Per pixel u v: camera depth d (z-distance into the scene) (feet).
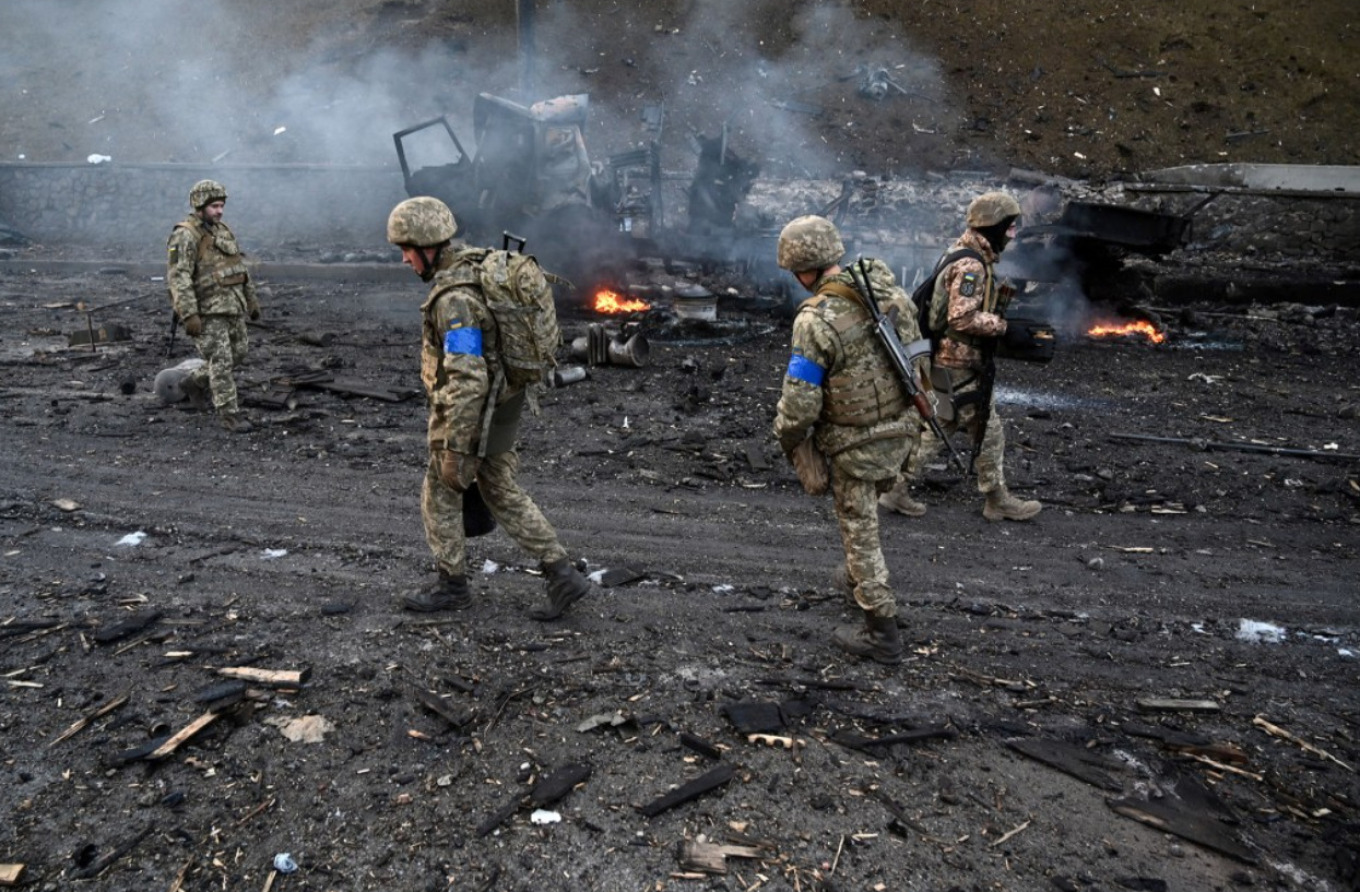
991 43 72.13
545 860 8.77
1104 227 36.68
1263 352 34.32
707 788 9.70
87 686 11.50
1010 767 10.36
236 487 19.01
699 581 15.08
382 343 32.99
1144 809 9.66
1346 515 18.71
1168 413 25.82
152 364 29.25
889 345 11.49
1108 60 70.23
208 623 13.15
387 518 17.49
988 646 13.17
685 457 21.50
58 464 20.11
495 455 12.67
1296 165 59.47
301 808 9.44
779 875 8.64
